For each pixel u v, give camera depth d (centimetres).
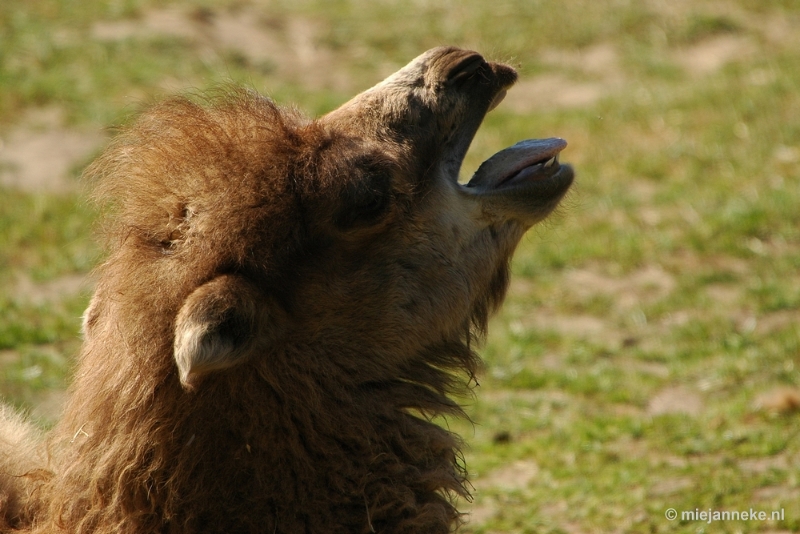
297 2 6988
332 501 1405
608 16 6669
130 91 5294
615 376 3003
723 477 2309
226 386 1359
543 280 3769
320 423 1409
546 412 2812
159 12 6391
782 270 3622
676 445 2516
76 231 4012
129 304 1358
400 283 1496
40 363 3009
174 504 1345
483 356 3152
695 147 4872
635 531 2145
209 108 1561
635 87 5819
